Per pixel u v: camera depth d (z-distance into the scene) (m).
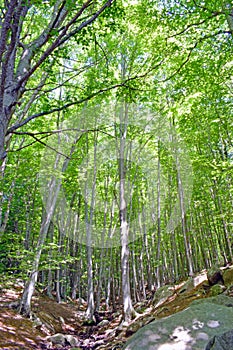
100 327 12.25
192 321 3.96
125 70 10.49
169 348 3.52
